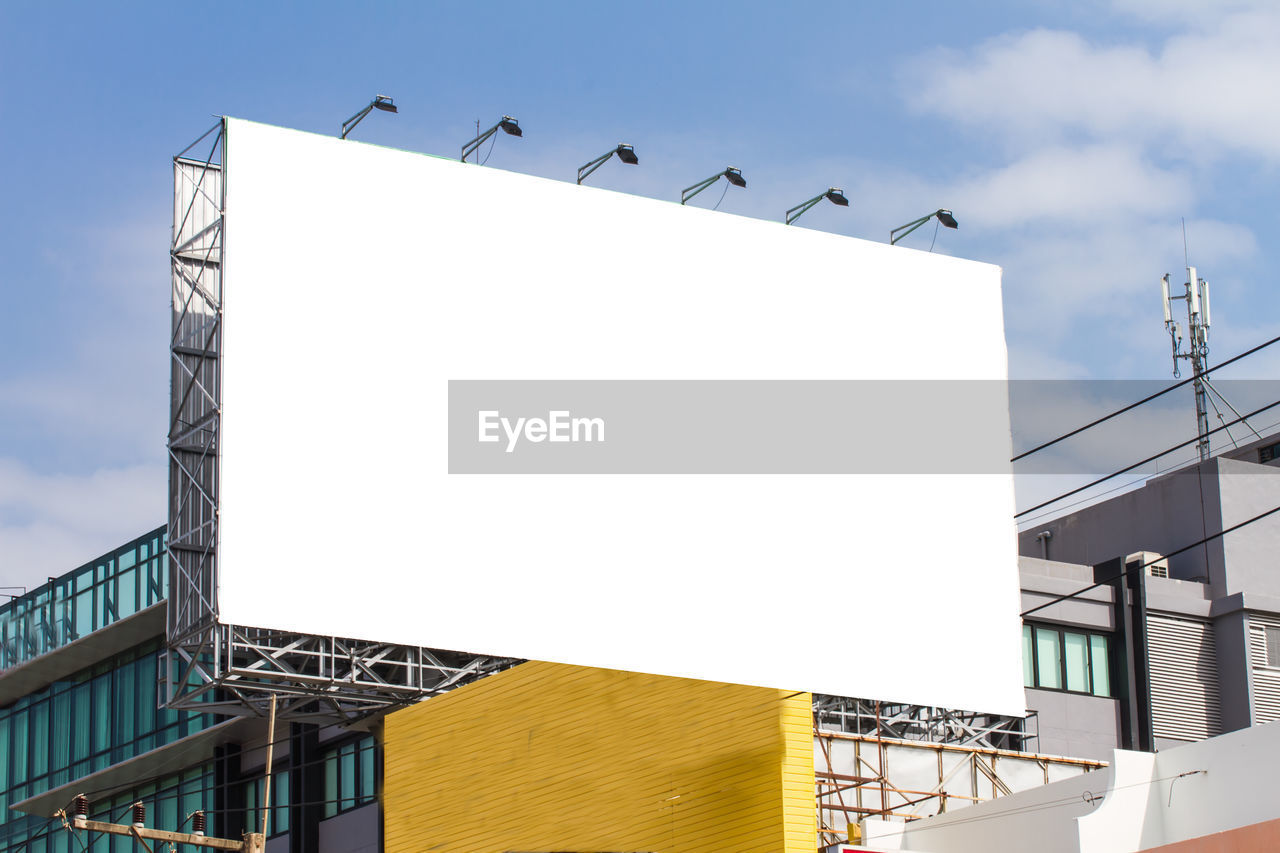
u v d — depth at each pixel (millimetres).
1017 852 24141
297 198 36094
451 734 27891
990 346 44344
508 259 38250
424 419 36562
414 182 37438
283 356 35312
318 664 34719
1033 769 30562
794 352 41562
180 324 35812
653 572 38469
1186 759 23062
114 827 26531
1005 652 41875
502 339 37844
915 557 41688
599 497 38219
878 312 43000
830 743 28844
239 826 37594
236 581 33750
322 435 35375
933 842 25344
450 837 27266
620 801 24953
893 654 40719
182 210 36531
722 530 39594
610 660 37500
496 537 36781
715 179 40875
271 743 32219
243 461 34438
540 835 25906
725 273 41031
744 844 23125
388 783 28547
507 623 36469
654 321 39844
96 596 41781
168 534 34812
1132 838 22969
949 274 44344
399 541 35688
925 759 29562
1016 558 43062
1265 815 21938
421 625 35500
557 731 26297
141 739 40500
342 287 36188
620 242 39688
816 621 40062
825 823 27750
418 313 36938
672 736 24625
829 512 41000
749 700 23750
